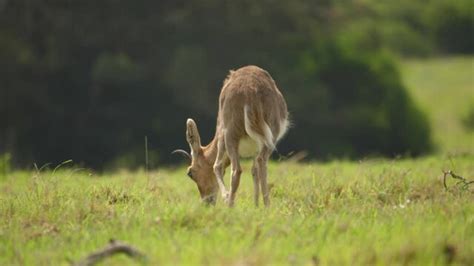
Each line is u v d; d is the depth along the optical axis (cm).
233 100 2120
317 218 1805
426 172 2664
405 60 12388
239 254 1487
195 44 8006
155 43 8044
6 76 7719
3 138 7688
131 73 7725
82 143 8006
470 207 1872
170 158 7869
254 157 2188
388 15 13188
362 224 1755
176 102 7912
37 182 2242
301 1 8562
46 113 7925
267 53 8150
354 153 7912
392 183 2248
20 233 1741
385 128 8250
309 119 7956
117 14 8062
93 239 1678
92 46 8069
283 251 1535
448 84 10781
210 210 1820
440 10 13400
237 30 8075
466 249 1555
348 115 8088
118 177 2877
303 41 8350
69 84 8062
